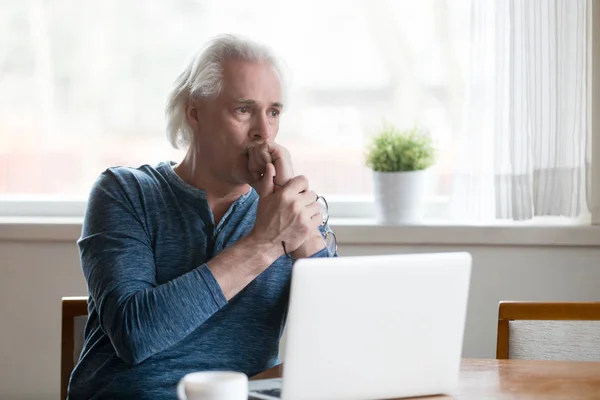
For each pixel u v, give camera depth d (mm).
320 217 1880
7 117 3309
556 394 1635
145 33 3303
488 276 3039
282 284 2027
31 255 3057
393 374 1551
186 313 1771
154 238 1970
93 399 1891
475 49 3008
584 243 2980
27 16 3295
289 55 3299
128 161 3332
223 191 2057
